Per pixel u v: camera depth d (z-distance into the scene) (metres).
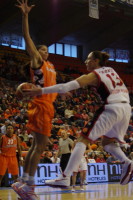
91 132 3.62
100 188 9.02
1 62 23.66
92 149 13.28
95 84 3.75
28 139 12.67
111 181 12.34
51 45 28.22
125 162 4.04
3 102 16.50
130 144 14.57
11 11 21.84
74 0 22.11
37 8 22.89
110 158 12.95
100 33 28.19
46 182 3.74
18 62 24.67
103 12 23.09
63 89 3.53
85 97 23.12
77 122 16.94
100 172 12.10
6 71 23.25
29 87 3.60
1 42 25.41
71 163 3.61
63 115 18.50
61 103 19.72
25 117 15.11
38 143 4.11
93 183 11.47
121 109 3.70
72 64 28.66
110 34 27.36
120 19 25.69
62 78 25.08
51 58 27.52
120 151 4.09
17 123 14.53
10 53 25.11
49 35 26.20
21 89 3.58
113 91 3.76
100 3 21.62
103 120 3.64
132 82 29.53
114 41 27.45
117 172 12.62
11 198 6.14
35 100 4.16
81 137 3.69
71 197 6.59
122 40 29.42
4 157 8.17
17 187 3.97
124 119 3.77
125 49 31.73
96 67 4.00
